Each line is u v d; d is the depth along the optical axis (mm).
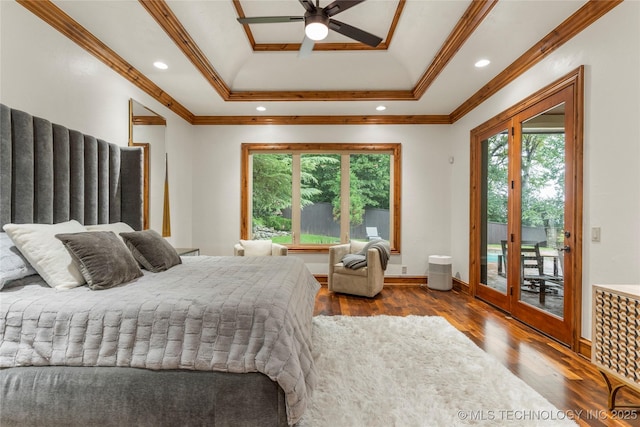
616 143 2168
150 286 1740
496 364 2178
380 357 2277
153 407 1348
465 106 4422
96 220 2709
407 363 2178
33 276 1822
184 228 4812
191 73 3492
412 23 3107
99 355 1375
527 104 3105
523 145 3229
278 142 5059
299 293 1943
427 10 2818
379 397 1749
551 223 2803
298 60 3924
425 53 3482
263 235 5211
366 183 5188
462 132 4609
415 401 1714
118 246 1963
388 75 4105
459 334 2746
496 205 3770
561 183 2680
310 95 4312
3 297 1516
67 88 2525
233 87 4293
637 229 2035
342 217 5152
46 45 2332
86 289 1674
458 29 2807
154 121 3881
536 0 2287
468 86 3840
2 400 1372
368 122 5000
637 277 2037
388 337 2658
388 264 5004
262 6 3014
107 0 2303
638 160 2029
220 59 3641
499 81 3535
